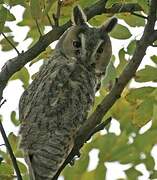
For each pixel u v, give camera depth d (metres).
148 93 9.30
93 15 10.45
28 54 9.51
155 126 10.55
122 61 9.83
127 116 10.66
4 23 8.91
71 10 10.44
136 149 10.59
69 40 10.97
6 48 10.24
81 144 8.05
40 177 9.48
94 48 10.75
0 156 9.51
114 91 7.50
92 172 10.50
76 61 10.73
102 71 11.04
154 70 9.34
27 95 10.20
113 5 9.95
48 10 8.95
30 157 9.54
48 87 10.08
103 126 7.80
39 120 9.76
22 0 9.38
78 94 10.23
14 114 10.33
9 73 9.38
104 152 10.56
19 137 9.95
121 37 9.84
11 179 9.44
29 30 10.30
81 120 10.20
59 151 9.62
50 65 10.62
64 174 10.53
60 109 9.92
